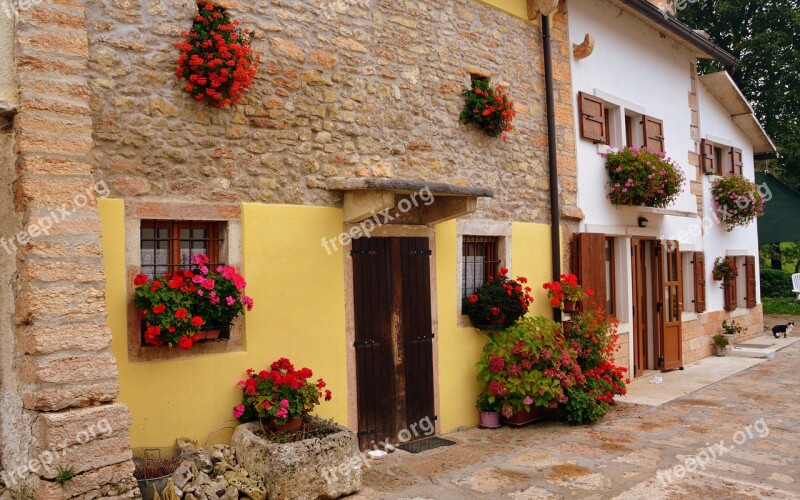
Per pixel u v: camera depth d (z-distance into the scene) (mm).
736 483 4332
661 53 9492
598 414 6074
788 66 17828
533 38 7062
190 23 4320
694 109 10367
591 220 7742
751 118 11641
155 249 4246
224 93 4340
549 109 7074
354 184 4738
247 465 4012
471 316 6145
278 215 4691
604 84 8133
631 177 7836
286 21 4832
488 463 4855
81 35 3533
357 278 5188
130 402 3916
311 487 3928
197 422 4195
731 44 18891
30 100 3322
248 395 4367
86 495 3207
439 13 6000
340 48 5168
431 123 5844
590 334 6629
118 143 3986
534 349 5988
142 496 3547
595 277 7379
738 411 6441
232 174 4484
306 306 4824
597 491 4207
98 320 3395
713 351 10523
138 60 4086
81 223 3400
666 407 6699
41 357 3184
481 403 6090
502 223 6504
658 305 8977
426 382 5695
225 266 4270
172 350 4125
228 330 4414
